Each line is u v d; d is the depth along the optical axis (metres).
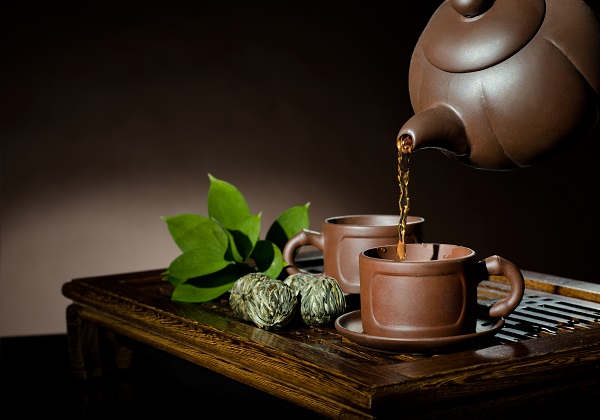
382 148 1.91
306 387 0.80
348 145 1.89
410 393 0.76
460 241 1.98
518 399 0.79
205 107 1.80
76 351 1.09
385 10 1.88
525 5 0.83
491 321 0.90
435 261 0.83
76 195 1.75
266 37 1.82
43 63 1.71
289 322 0.91
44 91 1.71
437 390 0.77
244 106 1.82
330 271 0.98
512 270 0.86
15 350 1.21
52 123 1.72
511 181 2.00
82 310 1.07
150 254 1.80
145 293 1.03
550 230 2.03
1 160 1.71
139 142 1.77
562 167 2.03
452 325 0.83
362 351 0.85
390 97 1.90
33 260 1.75
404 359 0.83
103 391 1.06
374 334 0.85
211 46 1.79
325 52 1.85
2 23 1.68
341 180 1.89
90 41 1.72
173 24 1.76
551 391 0.80
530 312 0.93
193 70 1.79
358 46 1.87
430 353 0.83
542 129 0.83
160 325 0.95
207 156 1.81
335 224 0.98
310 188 1.88
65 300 1.77
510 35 0.82
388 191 1.92
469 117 0.84
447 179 1.96
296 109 1.85
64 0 1.70
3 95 1.70
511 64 0.83
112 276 1.11
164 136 1.78
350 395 0.76
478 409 0.78
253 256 1.03
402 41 1.89
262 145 1.84
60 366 1.14
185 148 1.79
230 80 1.81
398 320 0.83
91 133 1.75
